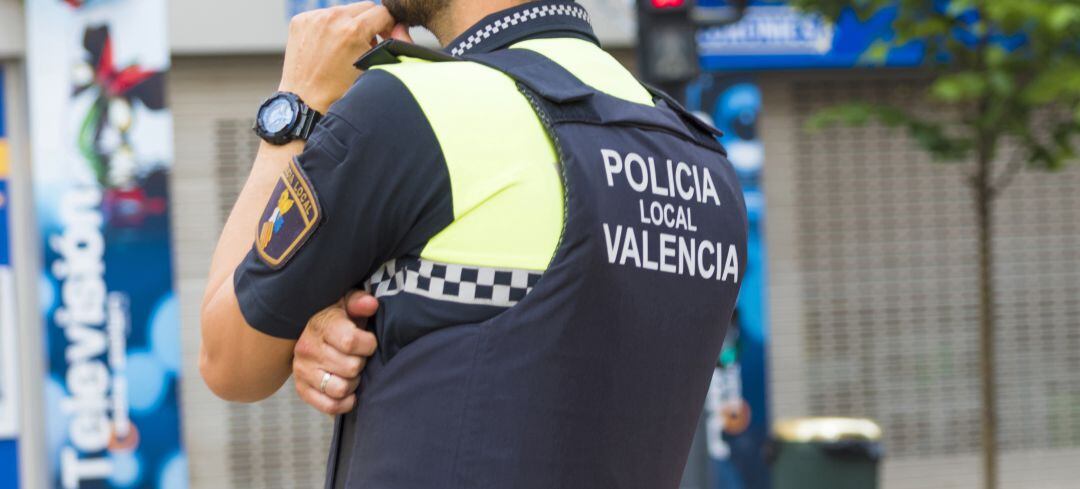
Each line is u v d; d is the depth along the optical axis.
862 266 11.53
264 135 2.09
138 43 9.99
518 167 1.84
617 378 1.90
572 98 1.90
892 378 11.65
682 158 2.05
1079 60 8.12
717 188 2.12
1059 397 12.12
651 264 1.94
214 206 10.35
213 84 10.32
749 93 11.03
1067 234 12.09
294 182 1.88
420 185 1.83
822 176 11.38
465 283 1.83
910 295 11.66
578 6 2.15
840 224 11.46
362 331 1.89
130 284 10.05
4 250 10.04
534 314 1.82
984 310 8.60
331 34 2.11
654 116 2.04
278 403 10.58
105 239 9.99
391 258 1.88
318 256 1.87
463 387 1.82
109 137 9.98
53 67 9.91
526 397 1.82
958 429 11.84
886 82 11.40
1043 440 12.12
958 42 8.41
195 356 10.36
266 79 10.41
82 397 10.03
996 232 11.94
